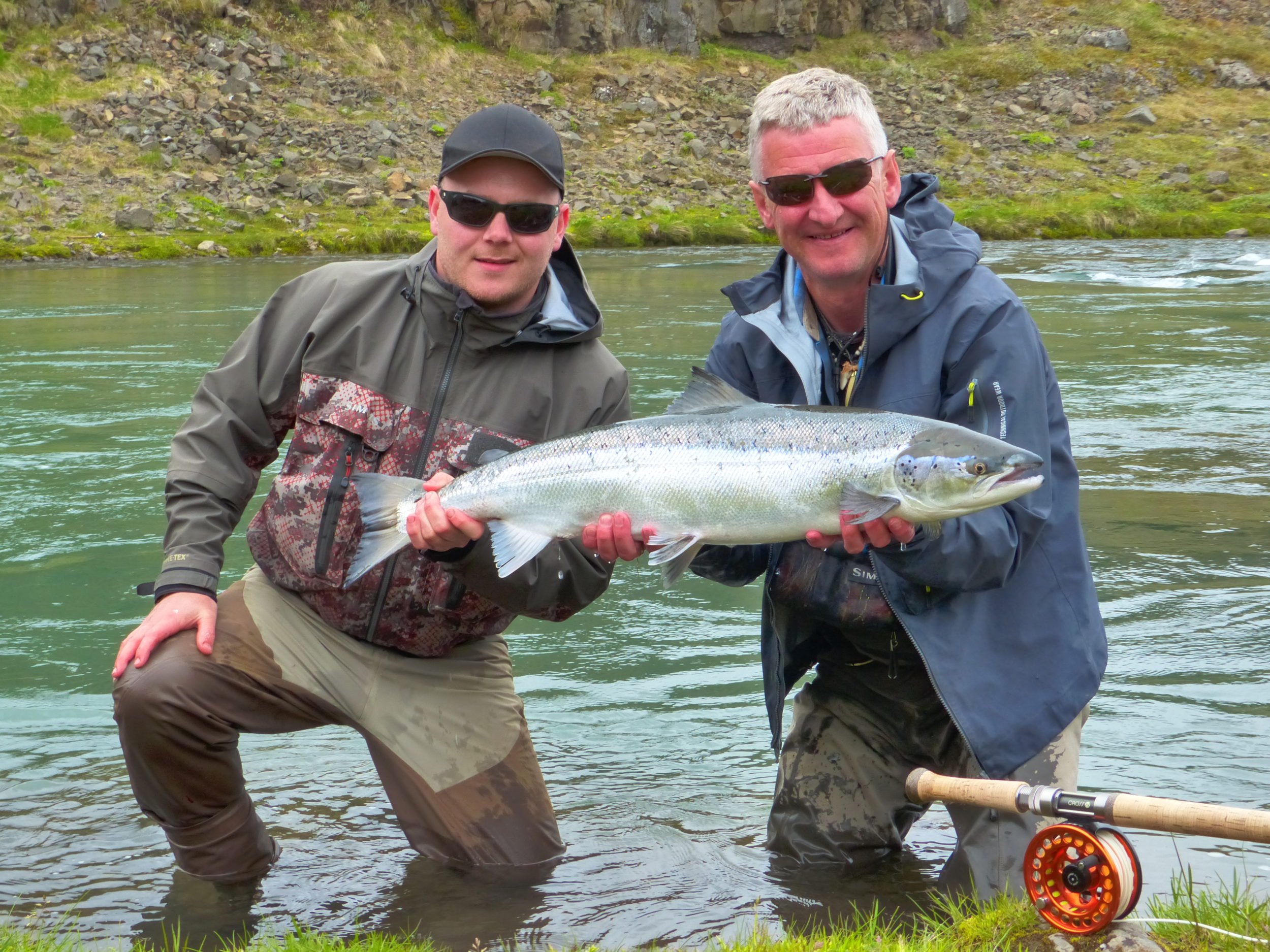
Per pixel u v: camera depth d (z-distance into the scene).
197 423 4.26
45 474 9.54
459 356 4.13
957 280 3.87
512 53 41.19
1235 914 3.29
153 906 3.88
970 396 3.77
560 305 4.18
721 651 6.35
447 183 4.04
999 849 3.81
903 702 4.11
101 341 16.09
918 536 3.59
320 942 3.47
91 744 5.20
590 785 4.84
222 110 34.25
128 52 34.94
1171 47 48.66
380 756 4.25
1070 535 3.89
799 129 3.80
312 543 4.09
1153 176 40.91
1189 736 5.08
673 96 41.53
